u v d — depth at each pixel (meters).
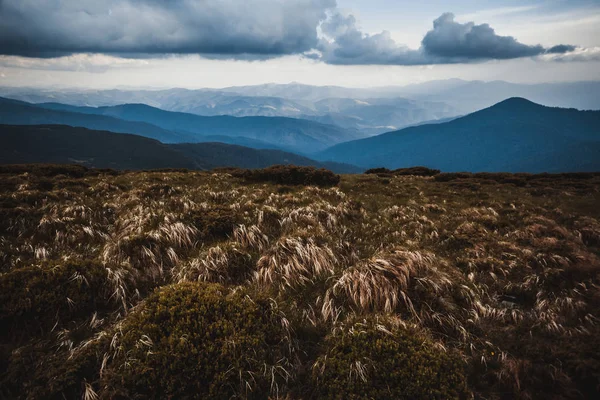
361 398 4.47
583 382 4.97
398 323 5.76
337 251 9.13
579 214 16.22
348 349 5.24
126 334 5.16
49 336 5.61
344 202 14.32
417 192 21.91
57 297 6.02
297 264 7.83
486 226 13.40
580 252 9.66
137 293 6.84
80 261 7.08
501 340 6.10
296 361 5.40
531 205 18.12
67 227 9.88
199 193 16.14
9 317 5.54
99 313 6.32
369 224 12.43
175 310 5.52
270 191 18.02
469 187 25.05
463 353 5.71
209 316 5.54
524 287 8.05
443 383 4.70
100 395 4.51
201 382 4.76
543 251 9.90
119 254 8.19
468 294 7.20
